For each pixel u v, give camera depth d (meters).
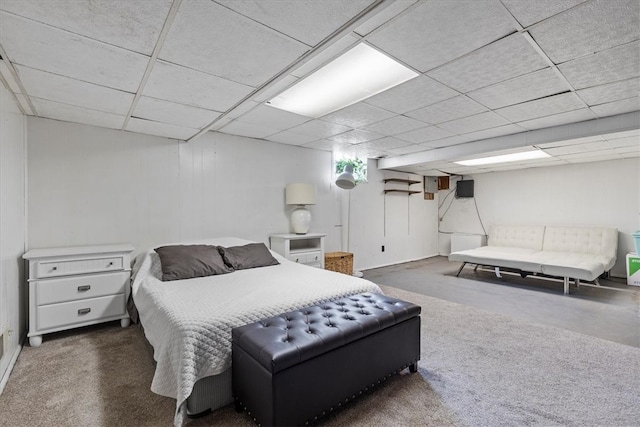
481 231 6.65
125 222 3.22
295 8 1.41
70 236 2.94
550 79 2.23
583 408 1.67
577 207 5.38
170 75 2.05
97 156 3.08
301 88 2.42
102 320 2.71
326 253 4.86
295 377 1.42
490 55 1.90
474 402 1.73
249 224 4.06
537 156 4.66
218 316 1.71
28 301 2.55
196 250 2.88
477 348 2.39
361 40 1.74
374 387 1.88
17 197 2.40
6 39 1.59
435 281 4.72
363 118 3.15
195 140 3.64
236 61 1.89
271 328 1.64
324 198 4.97
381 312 1.90
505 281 4.73
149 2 1.34
